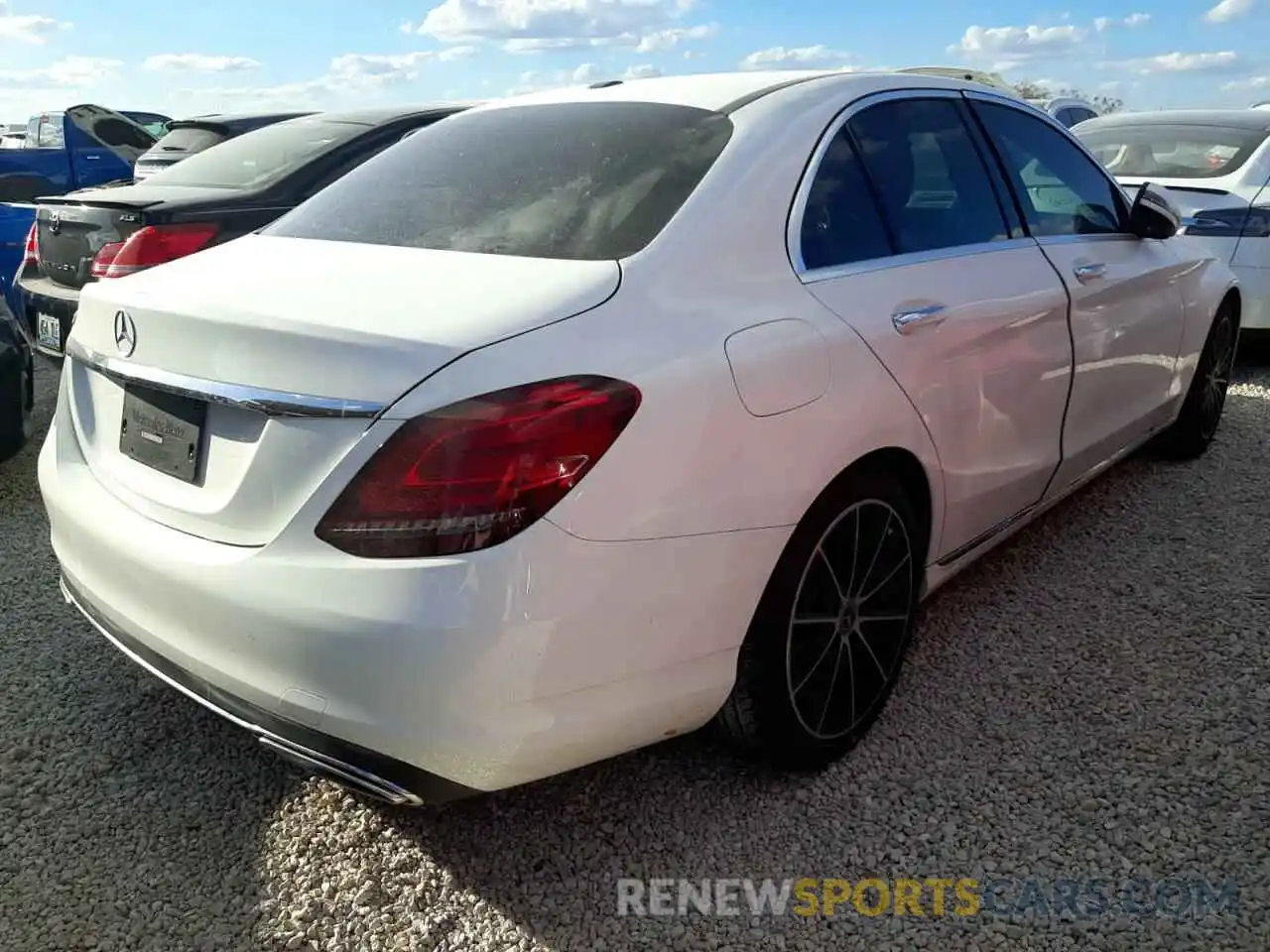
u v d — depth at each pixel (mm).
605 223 2289
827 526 2357
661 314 2080
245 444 1971
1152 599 3420
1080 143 3773
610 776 2566
